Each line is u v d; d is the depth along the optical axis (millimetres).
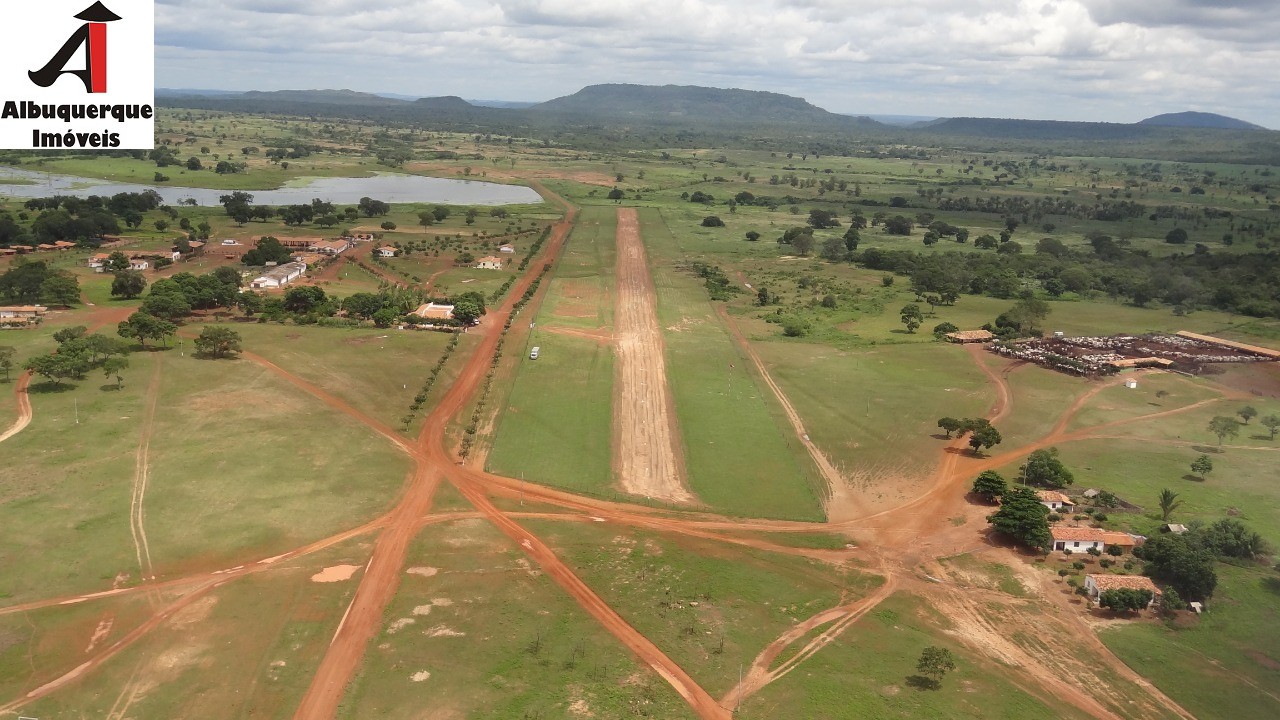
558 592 81125
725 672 69938
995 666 71812
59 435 111562
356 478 103875
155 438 112375
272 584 80438
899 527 96938
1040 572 87500
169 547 85938
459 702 64812
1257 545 89500
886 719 64375
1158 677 70688
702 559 88438
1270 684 69812
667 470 110938
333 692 65625
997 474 105062
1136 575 86125
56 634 71562
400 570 83938
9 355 131375
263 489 99438
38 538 86125
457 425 123188
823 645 74188
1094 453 118438
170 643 70938
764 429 126000
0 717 61812
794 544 92500
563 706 64750
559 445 117750
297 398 129875
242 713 62969
